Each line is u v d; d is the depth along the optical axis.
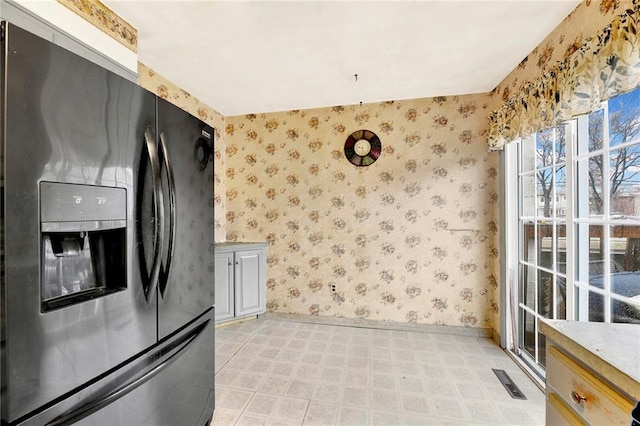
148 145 1.12
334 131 3.08
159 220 1.16
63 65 0.83
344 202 3.06
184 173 1.37
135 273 1.07
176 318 1.31
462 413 1.72
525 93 1.93
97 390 0.93
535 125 1.82
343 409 1.75
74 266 0.97
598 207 1.55
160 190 1.16
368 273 3.00
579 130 1.67
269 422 1.64
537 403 1.81
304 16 1.65
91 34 1.48
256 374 2.12
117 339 1.00
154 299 1.16
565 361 0.94
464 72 2.33
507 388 1.96
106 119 0.96
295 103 3.01
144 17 1.65
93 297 0.94
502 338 2.51
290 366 2.23
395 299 2.94
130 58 1.72
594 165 1.57
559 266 1.89
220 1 1.52
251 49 2.00
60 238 0.92
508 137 2.20
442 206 2.83
